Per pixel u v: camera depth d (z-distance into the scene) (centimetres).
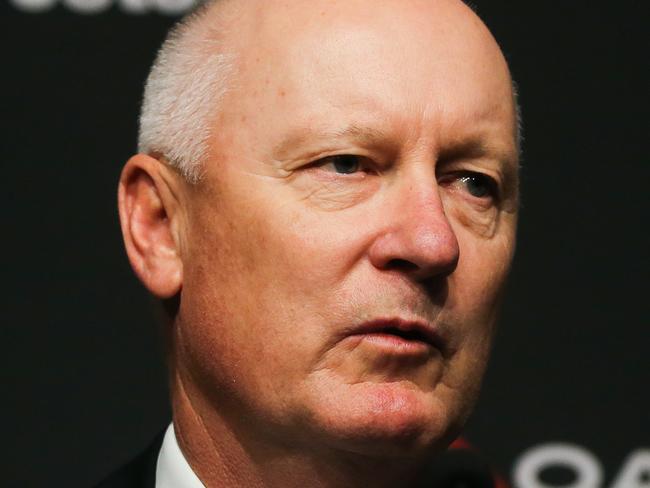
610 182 972
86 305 945
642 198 970
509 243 651
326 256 598
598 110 976
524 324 960
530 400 953
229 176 620
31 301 941
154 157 661
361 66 610
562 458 948
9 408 932
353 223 600
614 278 966
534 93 976
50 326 941
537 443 949
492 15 977
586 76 977
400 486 635
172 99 656
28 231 945
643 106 975
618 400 954
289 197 608
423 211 596
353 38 615
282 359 604
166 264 652
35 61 954
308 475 626
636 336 960
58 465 930
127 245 661
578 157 973
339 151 604
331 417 594
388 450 602
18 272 941
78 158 952
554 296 963
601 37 979
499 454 947
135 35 960
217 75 637
